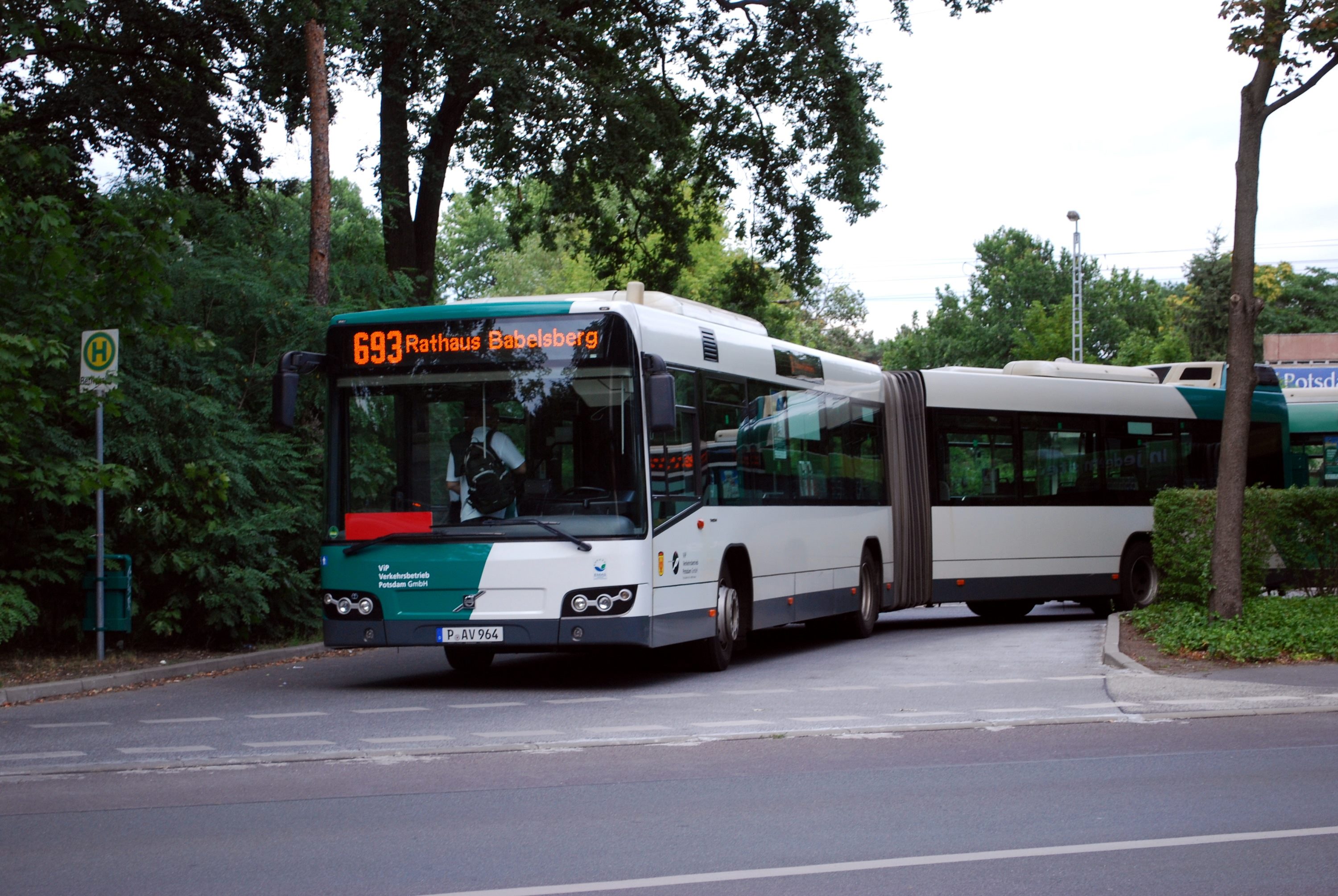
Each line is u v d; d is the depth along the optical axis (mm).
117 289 15594
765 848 6754
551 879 6184
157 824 7469
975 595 20703
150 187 18625
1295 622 15242
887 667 15047
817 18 28891
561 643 12656
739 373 15305
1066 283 102125
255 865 6520
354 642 13148
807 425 17297
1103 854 6590
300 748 9977
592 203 32312
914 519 20344
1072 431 22000
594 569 12648
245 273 18656
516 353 13062
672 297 14352
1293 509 17719
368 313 13398
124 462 15805
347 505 13242
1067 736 10211
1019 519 21172
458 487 13023
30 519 15484
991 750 9648
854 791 8195
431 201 27781
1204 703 11680
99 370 14727
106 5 24562
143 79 25859
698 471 14094
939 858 6523
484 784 8531
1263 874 6191
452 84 26359
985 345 101000
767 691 12969
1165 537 17547
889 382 20594
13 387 14000
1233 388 15703
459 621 12867
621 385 12859
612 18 28938
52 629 15859
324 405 14883
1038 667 14609
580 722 11148
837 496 18203
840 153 30000
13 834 7258
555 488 12867
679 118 31172
